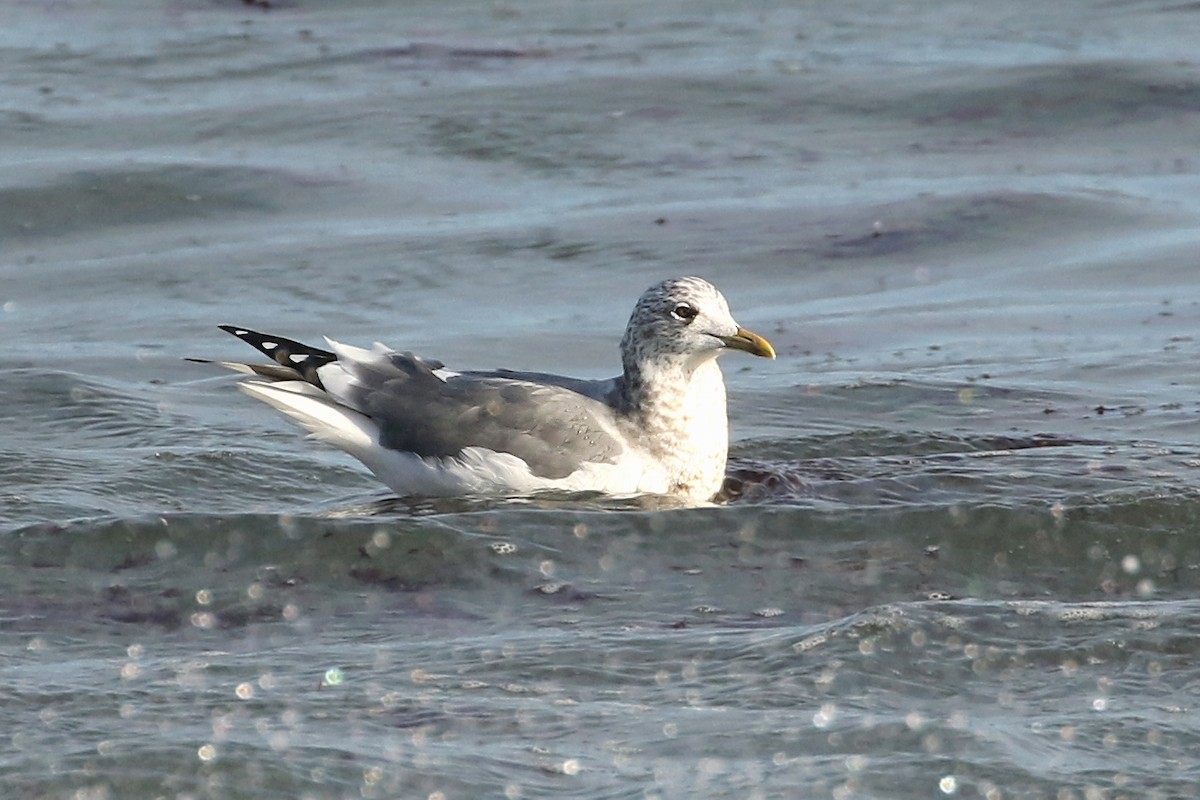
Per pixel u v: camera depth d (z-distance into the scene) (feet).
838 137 88.94
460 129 88.79
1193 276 68.80
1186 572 38.06
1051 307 65.62
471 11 112.88
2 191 78.79
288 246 73.61
